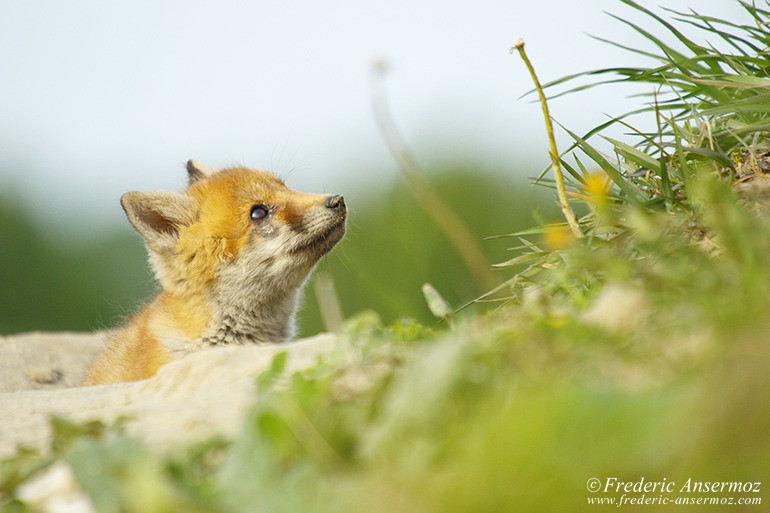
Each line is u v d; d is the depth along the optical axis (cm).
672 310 273
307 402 267
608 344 260
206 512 215
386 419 245
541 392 230
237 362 412
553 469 197
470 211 1246
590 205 482
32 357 952
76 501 258
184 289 781
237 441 249
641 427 200
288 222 788
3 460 306
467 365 256
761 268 267
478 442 211
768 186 399
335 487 228
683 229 380
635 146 547
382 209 1240
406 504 205
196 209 803
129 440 243
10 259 1517
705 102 513
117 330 914
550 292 418
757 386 187
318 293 521
